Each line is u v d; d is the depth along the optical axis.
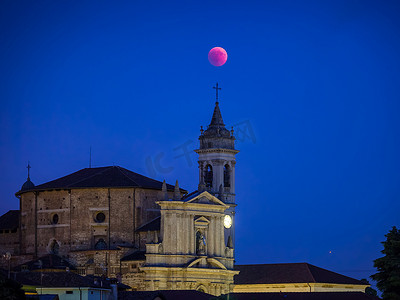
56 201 192.50
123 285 172.25
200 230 187.50
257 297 161.88
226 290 188.38
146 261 180.88
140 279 182.88
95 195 190.50
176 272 181.50
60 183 194.75
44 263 184.25
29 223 195.62
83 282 149.38
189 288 182.12
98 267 185.75
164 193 185.25
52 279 150.88
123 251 186.25
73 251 188.75
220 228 190.00
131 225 188.62
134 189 189.50
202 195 187.62
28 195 196.75
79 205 190.50
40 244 193.12
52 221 192.50
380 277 160.25
